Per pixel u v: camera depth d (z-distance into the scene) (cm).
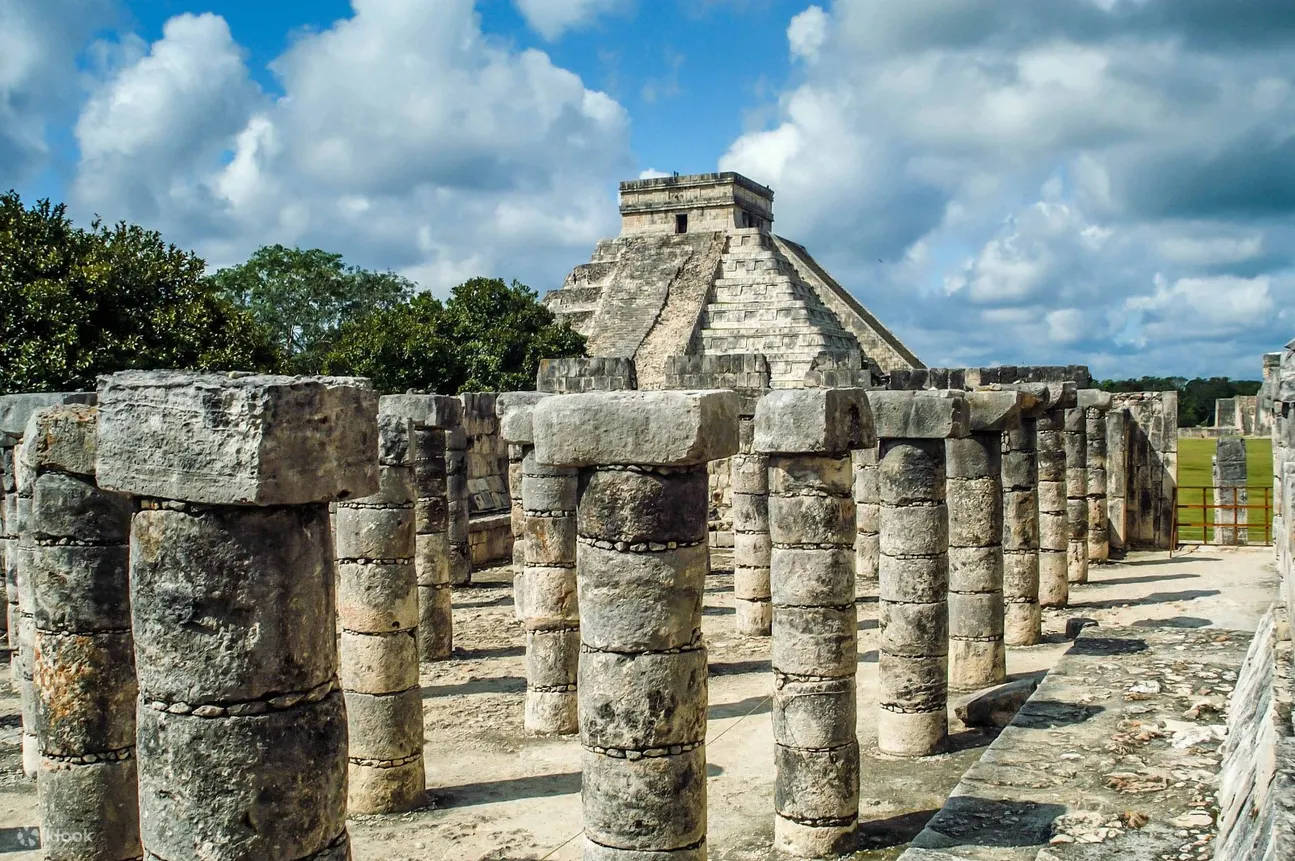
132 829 920
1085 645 1664
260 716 612
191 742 611
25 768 1384
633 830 891
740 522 2181
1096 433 2852
